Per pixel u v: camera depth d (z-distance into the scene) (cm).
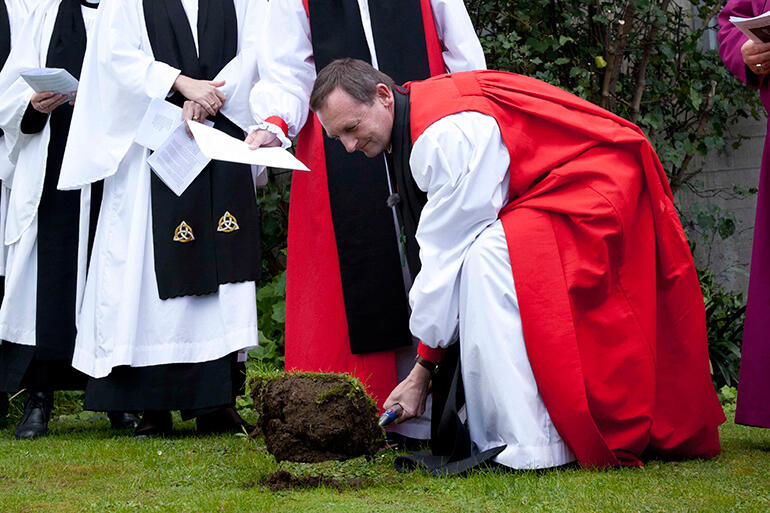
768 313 352
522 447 279
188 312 406
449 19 384
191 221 407
